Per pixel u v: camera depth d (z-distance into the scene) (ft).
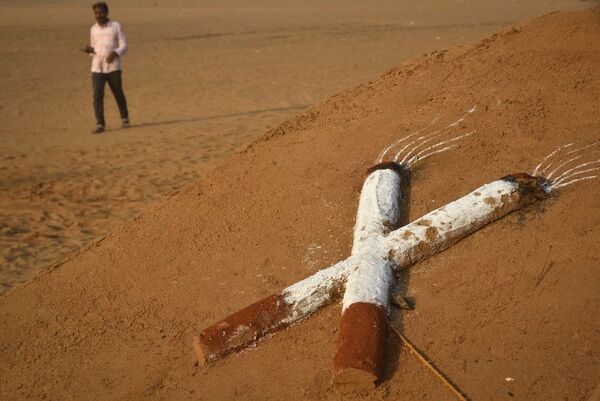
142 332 12.38
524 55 17.13
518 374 9.41
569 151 13.50
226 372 10.74
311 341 10.76
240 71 53.88
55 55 62.34
